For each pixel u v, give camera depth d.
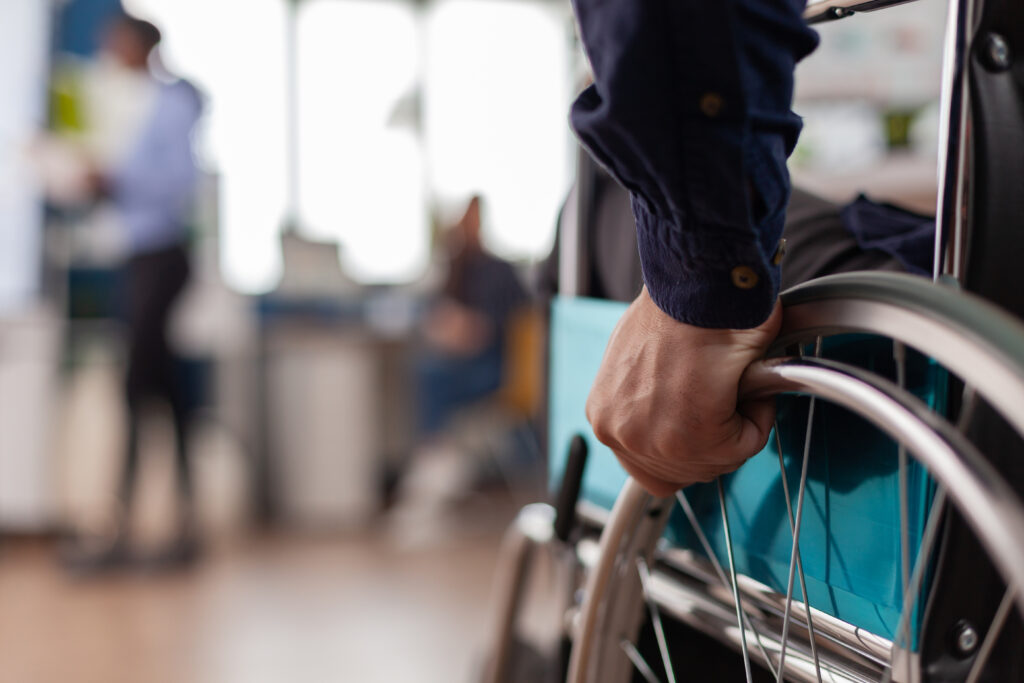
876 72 2.15
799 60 0.45
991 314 0.34
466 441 3.88
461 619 2.50
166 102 2.92
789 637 0.58
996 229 0.47
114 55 2.97
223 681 2.08
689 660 0.83
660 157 0.41
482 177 4.85
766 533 0.60
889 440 0.50
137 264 2.94
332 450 3.67
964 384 0.45
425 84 4.74
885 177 2.19
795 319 0.45
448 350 3.50
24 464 3.31
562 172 4.89
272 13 4.40
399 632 2.40
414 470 3.64
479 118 4.83
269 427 3.65
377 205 4.66
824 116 2.21
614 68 0.40
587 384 0.83
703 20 0.38
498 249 4.88
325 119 4.55
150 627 2.43
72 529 3.34
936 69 2.08
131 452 3.00
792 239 0.66
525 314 3.49
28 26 3.30
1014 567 0.30
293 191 4.51
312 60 4.52
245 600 2.66
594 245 0.84
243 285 4.29
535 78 4.88
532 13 4.85
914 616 0.48
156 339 2.98
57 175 3.14
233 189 4.30
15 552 3.21
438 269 4.64
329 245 4.20
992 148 0.46
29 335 3.31
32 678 2.08
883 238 0.63
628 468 0.55
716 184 0.41
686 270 0.45
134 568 2.96
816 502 0.56
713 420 0.47
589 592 0.65
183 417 3.07
